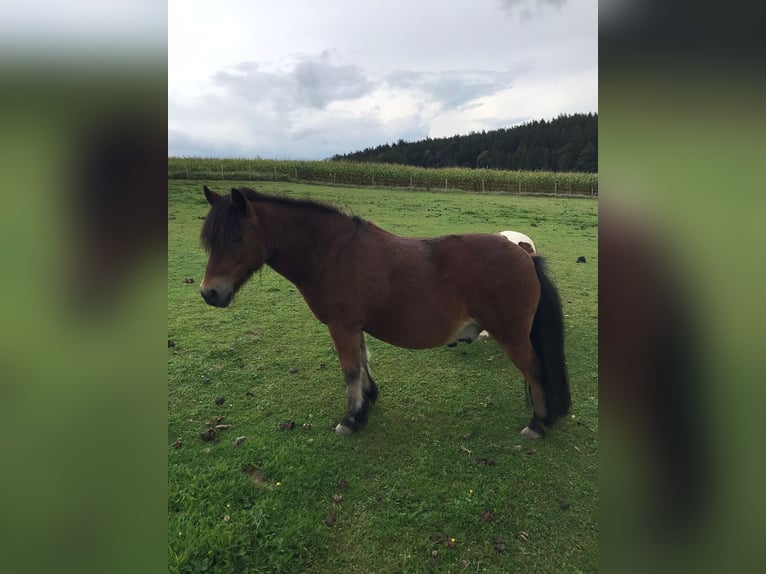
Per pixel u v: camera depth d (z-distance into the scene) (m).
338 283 2.94
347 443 3.05
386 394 3.77
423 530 2.30
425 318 2.92
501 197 19.62
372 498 2.53
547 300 2.92
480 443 3.07
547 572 2.07
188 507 2.38
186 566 2.01
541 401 3.05
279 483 2.62
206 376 4.00
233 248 2.79
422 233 10.31
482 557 2.15
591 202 18.34
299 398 3.66
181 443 3.00
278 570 2.05
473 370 4.24
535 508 2.46
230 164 24.27
